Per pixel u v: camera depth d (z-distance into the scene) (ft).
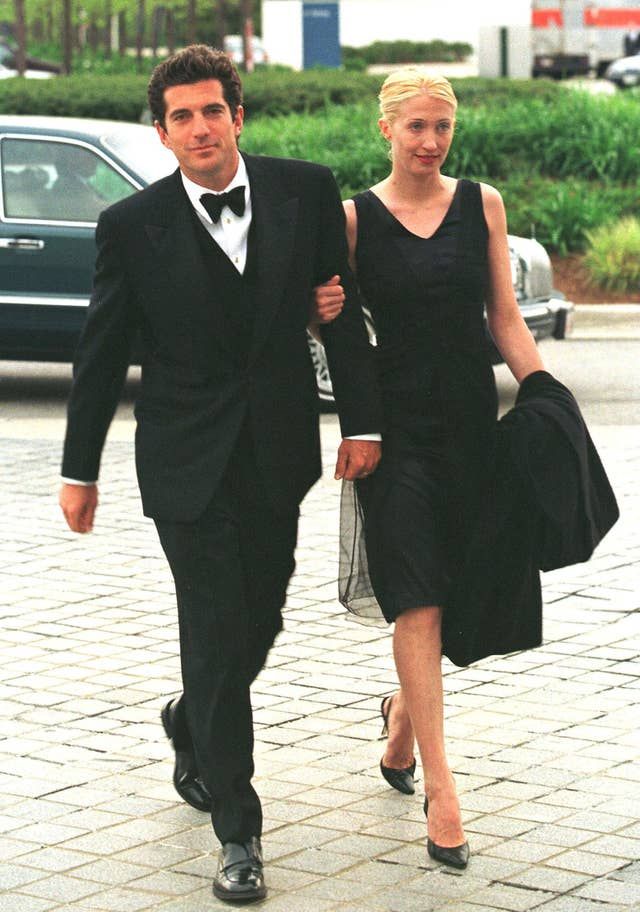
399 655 21.83
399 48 276.21
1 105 125.59
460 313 22.07
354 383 21.71
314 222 21.31
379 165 93.56
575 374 65.16
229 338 20.98
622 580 36.14
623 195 93.61
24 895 20.89
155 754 26.16
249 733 21.29
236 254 20.92
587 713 27.66
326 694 28.99
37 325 57.52
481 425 22.27
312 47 188.34
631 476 45.93
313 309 21.61
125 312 21.34
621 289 83.66
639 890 20.77
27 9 185.68
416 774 25.13
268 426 21.13
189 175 20.89
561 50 220.23
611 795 23.98
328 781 24.77
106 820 23.43
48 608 34.81
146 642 32.40
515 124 100.07
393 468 22.07
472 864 21.65
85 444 21.70
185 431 21.11
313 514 42.86
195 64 20.42
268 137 101.65
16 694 29.25
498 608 21.95
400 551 21.63
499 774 24.88
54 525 42.11
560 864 21.59
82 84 131.13
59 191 57.98
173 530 21.21
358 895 20.71
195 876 21.45
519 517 21.59
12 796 24.38
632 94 116.06
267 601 22.18
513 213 89.97
